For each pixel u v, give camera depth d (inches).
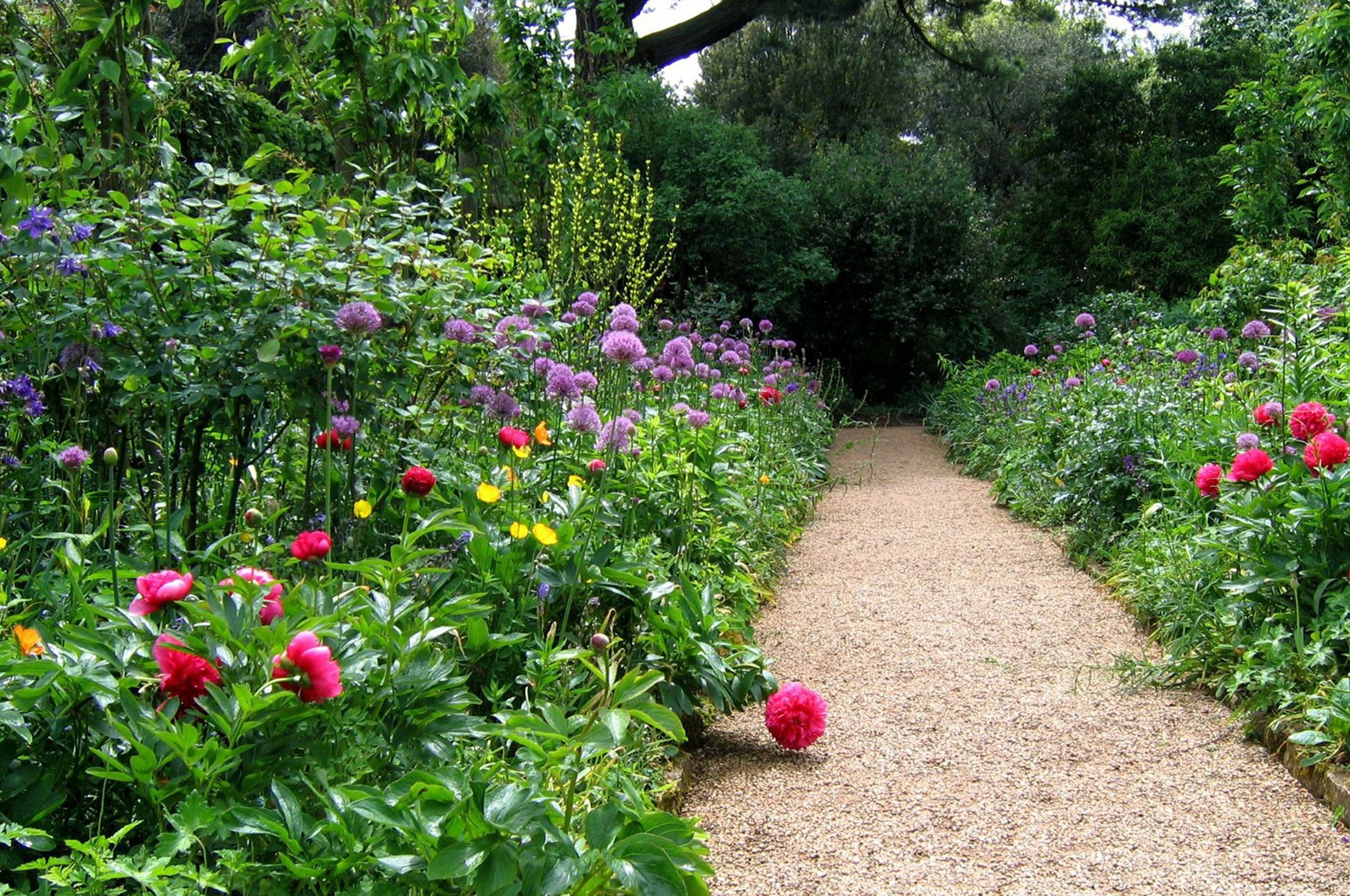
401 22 214.1
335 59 215.9
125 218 124.0
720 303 552.7
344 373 127.3
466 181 188.7
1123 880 97.2
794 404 354.9
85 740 73.3
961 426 436.5
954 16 841.5
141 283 123.8
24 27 165.5
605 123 399.2
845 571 221.1
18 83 152.9
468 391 149.2
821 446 383.2
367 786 72.7
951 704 143.7
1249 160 421.4
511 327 150.3
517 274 212.8
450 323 140.9
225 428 137.0
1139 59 802.2
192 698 72.3
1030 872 99.0
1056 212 778.2
